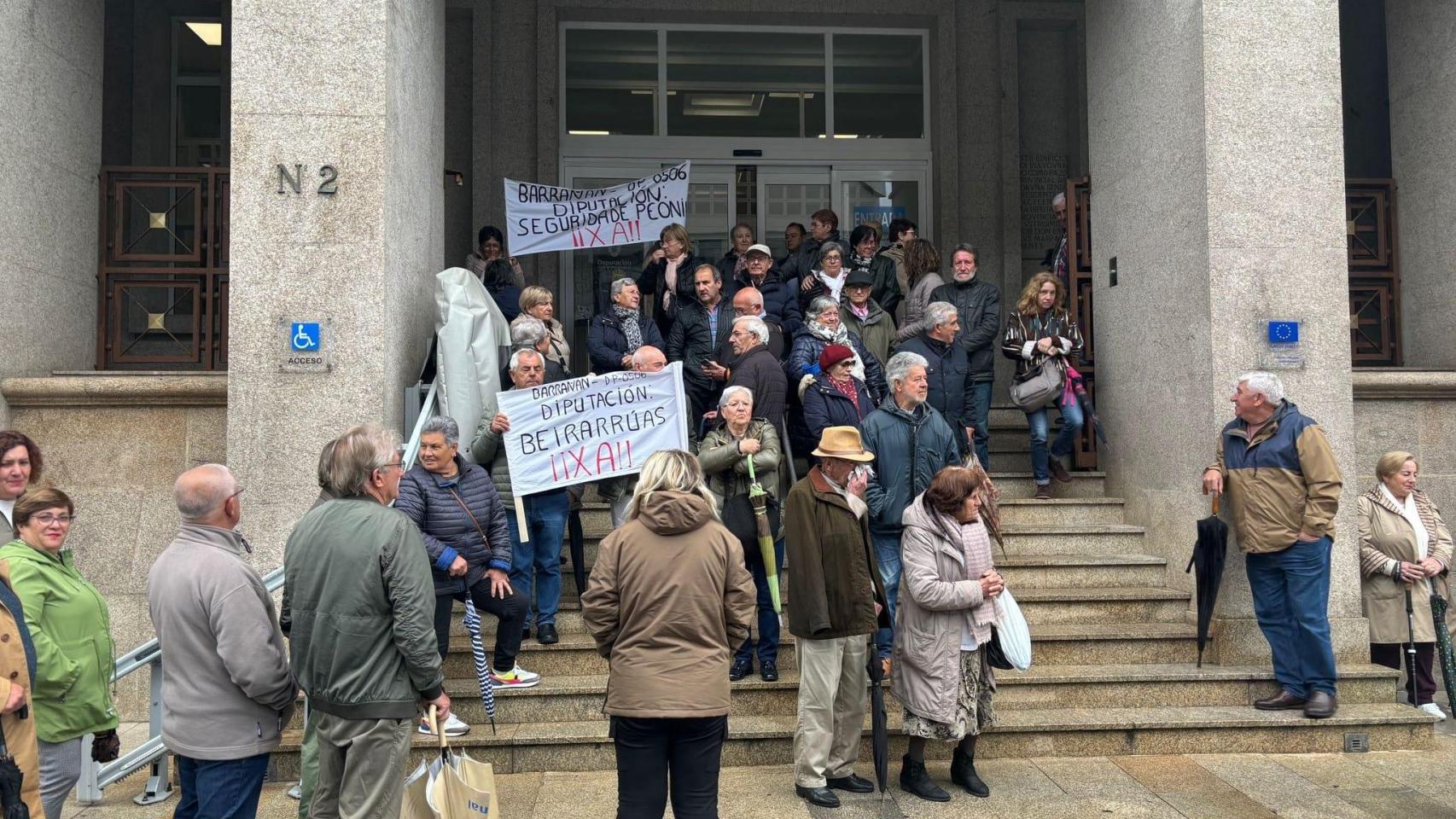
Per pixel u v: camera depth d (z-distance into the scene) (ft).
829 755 16.56
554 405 19.49
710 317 23.56
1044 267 31.53
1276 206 21.02
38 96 22.97
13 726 11.03
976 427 23.50
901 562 17.58
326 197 19.74
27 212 22.48
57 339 23.62
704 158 35.06
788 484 20.26
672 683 11.87
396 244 20.70
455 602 20.77
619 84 35.06
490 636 20.34
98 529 21.62
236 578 11.56
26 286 22.45
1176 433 22.15
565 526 20.58
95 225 25.25
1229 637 20.35
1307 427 19.04
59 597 12.78
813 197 35.47
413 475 17.04
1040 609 21.54
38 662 12.23
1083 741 18.20
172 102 33.35
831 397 19.51
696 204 35.09
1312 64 21.21
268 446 19.47
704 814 12.04
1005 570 22.53
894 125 35.81
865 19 35.19
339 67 19.86
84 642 12.91
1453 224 25.81
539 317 21.54
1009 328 25.22
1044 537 23.65
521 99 33.88
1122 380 24.72
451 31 34.12
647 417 19.67
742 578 12.52
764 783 16.93
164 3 33.22
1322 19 21.24
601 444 19.52
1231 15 21.07
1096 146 26.05
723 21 35.04
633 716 11.89
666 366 19.85
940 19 34.99
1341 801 16.03
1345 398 20.89
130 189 27.71
